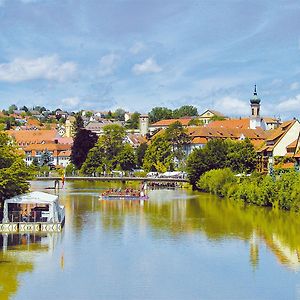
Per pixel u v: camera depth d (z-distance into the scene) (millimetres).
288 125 185750
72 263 72812
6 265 71438
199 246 84000
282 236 92312
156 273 68500
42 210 103750
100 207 139625
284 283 64250
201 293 60750
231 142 193875
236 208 134000
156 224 106812
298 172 133250
